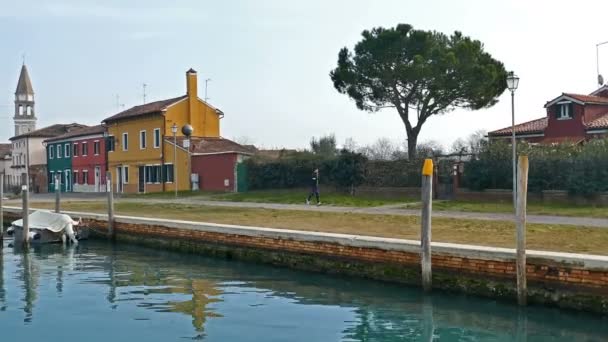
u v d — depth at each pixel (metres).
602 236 15.60
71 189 61.47
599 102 38.44
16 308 13.27
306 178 37.62
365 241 14.95
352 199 31.19
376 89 38.47
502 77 37.47
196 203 32.69
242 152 43.06
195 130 49.78
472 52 36.25
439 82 36.19
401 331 11.12
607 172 25.03
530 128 40.94
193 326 11.67
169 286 15.29
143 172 50.91
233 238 18.77
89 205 33.78
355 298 13.45
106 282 16.02
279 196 34.66
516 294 12.19
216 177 42.81
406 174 32.38
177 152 46.31
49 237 23.97
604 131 36.62
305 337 10.90
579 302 11.38
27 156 70.00
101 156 56.34
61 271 17.81
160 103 51.22
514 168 22.97
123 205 32.81
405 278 14.10
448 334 10.88
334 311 12.49
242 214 24.75
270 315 12.30
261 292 14.35
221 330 11.38
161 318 12.27
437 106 38.25
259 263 17.83
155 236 22.14
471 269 12.88
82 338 11.09
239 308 12.91
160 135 48.66
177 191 43.31
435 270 13.46
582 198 25.52
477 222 19.42
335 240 15.68
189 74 49.72
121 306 13.30
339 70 39.12
